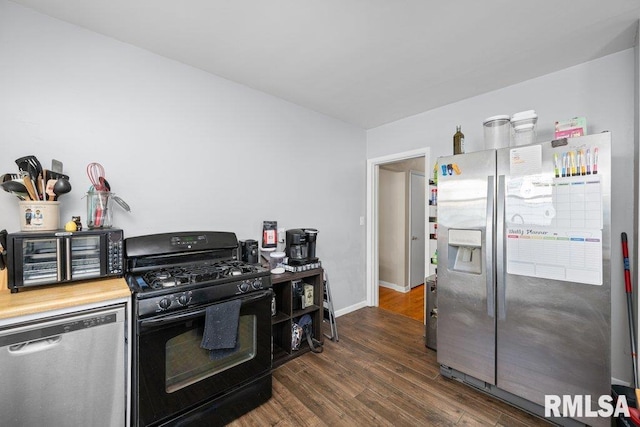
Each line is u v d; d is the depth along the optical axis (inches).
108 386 51.3
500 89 97.3
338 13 60.1
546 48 73.5
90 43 67.0
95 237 58.6
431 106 113.7
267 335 72.6
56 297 48.3
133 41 71.2
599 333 57.6
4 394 42.4
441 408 69.2
